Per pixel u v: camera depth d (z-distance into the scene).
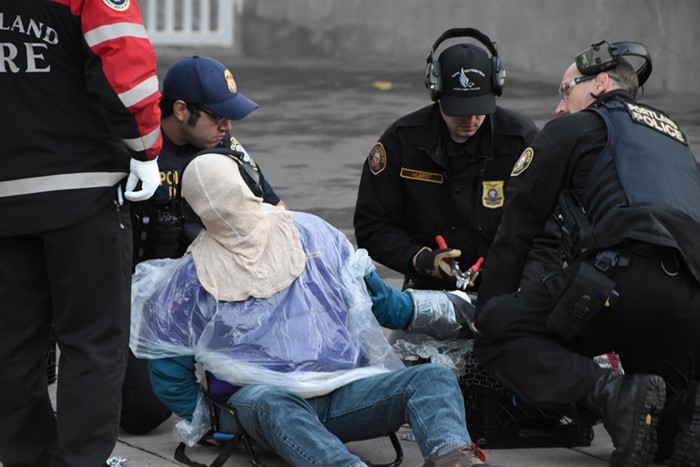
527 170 14.67
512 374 14.16
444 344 15.73
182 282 14.22
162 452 15.34
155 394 15.09
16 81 12.73
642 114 14.62
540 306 14.19
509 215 14.88
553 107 48.62
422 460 15.08
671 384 14.49
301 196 32.97
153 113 12.73
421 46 64.44
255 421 13.74
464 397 15.75
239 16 69.00
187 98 16.28
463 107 16.78
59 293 13.17
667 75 51.84
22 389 13.49
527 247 14.83
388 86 55.03
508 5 59.47
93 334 13.21
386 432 14.09
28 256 13.28
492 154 17.36
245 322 13.95
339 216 30.58
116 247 13.24
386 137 17.69
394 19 65.31
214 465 14.20
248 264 14.02
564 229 14.26
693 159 14.61
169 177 16.20
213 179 13.87
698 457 13.65
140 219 16.17
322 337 14.14
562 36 56.72
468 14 61.66
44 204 12.86
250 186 14.30
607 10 54.28
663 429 14.23
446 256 16.77
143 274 14.77
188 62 16.41
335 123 45.50
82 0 12.56
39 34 12.68
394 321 15.43
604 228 13.69
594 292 13.53
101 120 13.03
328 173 36.25
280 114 47.59
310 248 14.41
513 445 15.57
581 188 14.30
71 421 13.08
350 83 56.41
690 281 13.73
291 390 13.85
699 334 13.99
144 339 14.41
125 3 12.58
